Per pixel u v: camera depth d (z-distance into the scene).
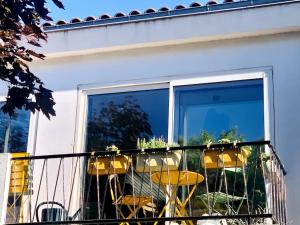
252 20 7.06
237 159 5.66
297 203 6.30
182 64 7.34
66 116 7.66
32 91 4.79
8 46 4.75
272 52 7.02
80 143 7.49
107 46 7.61
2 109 4.84
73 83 7.78
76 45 7.73
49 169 7.41
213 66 7.19
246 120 6.87
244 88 7.00
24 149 7.70
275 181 5.57
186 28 7.30
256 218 5.36
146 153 5.81
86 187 7.14
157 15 7.50
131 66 7.57
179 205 6.08
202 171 6.63
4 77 4.70
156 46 7.50
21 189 6.73
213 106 7.05
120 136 7.37
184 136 7.04
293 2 6.98
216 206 6.31
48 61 7.96
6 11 4.66
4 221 5.61
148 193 6.41
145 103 7.39
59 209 6.60
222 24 7.16
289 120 6.68
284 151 6.56
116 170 6.02
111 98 7.58
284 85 6.84
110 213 6.88
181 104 7.19
